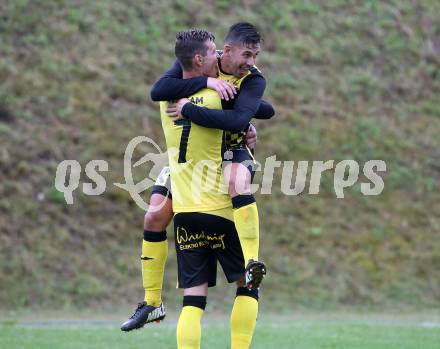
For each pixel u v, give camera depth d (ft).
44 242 171.53
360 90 234.99
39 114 197.36
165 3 240.32
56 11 224.94
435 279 185.78
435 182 214.69
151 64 221.05
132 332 116.67
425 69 249.55
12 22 216.95
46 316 147.13
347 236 192.75
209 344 104.17
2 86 200.13
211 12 242.37
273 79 228.43
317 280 177.99
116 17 230.89
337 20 256.11
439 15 269.44
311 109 222.69
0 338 107.24
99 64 215.10
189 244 68.95
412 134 227.20
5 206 175.32
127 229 180.34
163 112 69.00
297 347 102.42
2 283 160.25
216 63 68.03
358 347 103.04
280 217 192.75
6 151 185.47
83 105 203.00
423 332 123.24
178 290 167.02
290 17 250.78
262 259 180.45
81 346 100.42
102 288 164.96
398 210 204.03
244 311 70.28
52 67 209.36
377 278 182.50
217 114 65.10
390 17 262.88
